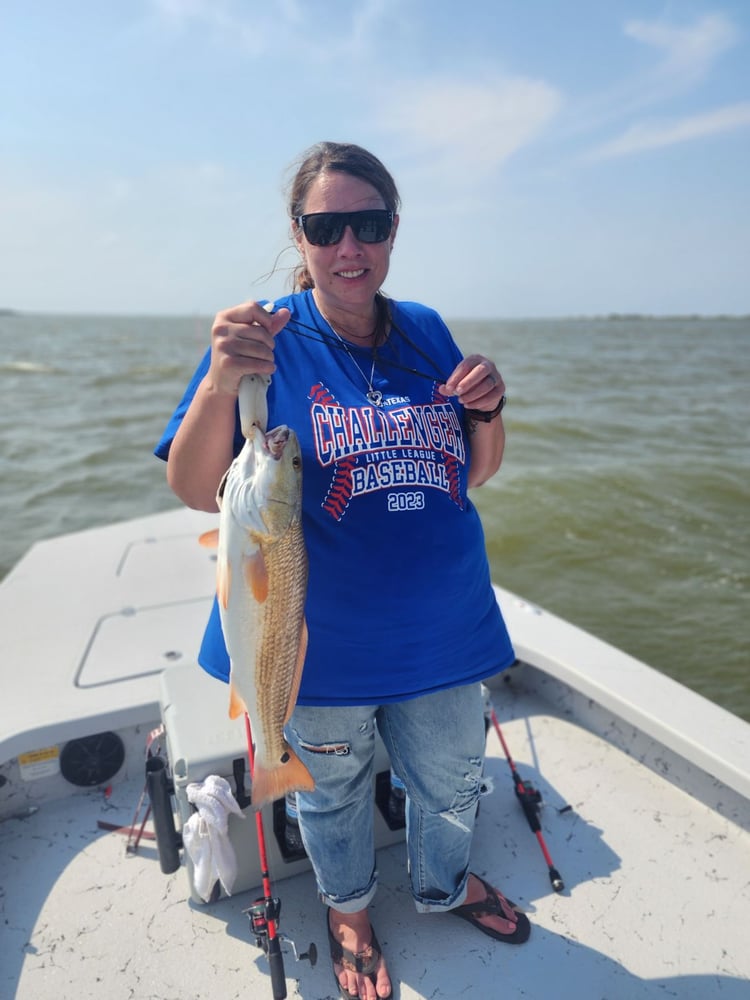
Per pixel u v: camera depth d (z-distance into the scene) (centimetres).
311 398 169
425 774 189
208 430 162
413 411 173
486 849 244
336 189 164
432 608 173
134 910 222
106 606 356
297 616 163
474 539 184
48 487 1143
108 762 272
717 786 253
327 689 174
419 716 183
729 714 259
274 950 187
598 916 217
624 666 294
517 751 289
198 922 218
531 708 316
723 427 1652
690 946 206
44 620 340
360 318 179
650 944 207
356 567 166
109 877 235
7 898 227
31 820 261
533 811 249
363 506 165
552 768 279
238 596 159
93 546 448
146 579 390
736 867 233
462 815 196
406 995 193
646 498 1045
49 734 258
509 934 208
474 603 184
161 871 237
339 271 167
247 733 218
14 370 3058
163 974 201
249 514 154
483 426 193
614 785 269
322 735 180
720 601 725
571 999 191
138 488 1140
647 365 3684
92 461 1310
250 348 150
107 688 281
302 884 231
